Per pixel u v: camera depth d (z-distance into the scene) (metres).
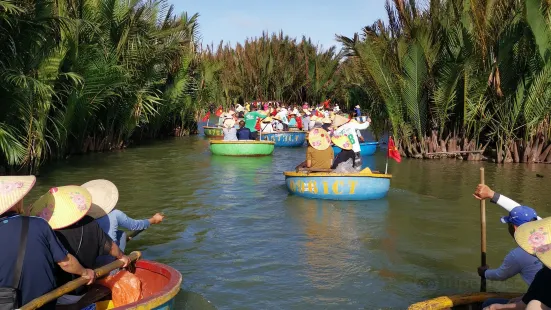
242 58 48.69
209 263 7.05
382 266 6.96
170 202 10.81
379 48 19.12
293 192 11.55
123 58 19.58
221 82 45.69
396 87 19.19
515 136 17.83
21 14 12.73
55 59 14.27
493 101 18.44
